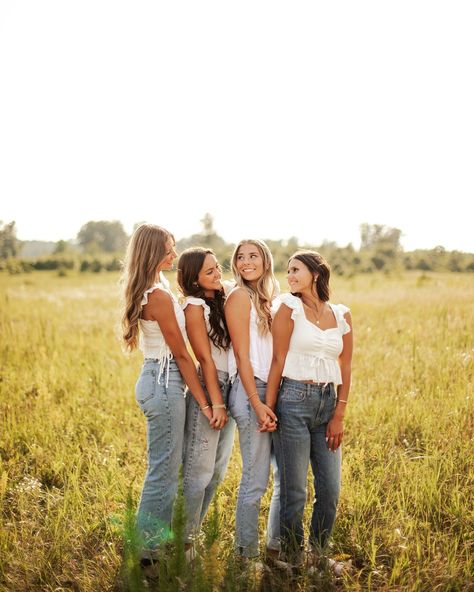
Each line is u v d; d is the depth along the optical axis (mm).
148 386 3447
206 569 2764
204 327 3439
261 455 3412
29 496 4191
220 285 3658
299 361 3387
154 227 3539
